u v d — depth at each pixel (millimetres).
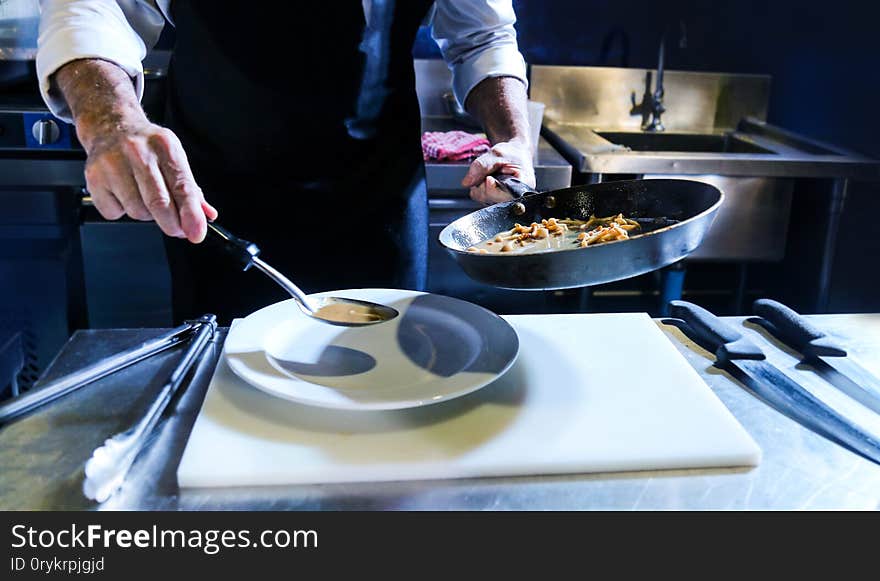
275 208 1135
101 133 802
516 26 2311
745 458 624
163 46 2143
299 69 1062
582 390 726
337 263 1181
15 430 664
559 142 2045
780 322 873
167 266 1896
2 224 1819
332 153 1128
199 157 1122
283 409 690
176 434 668
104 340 855
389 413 687
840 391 749
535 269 726
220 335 875
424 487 598
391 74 1157
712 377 785
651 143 2316
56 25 899
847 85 2385
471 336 793
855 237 2344
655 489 597
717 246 1975
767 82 2324
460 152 1794
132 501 576
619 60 2373
